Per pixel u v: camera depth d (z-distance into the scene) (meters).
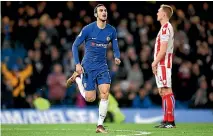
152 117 51.09
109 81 31.36
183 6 65.75
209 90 56.81
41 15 63.56
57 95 54.34
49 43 59.38
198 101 56.31
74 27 61.81
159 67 36.47
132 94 55.53
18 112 50.69
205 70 57.84
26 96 55.03
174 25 62.03
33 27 61.12
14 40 60.41
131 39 60.62
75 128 37.66
